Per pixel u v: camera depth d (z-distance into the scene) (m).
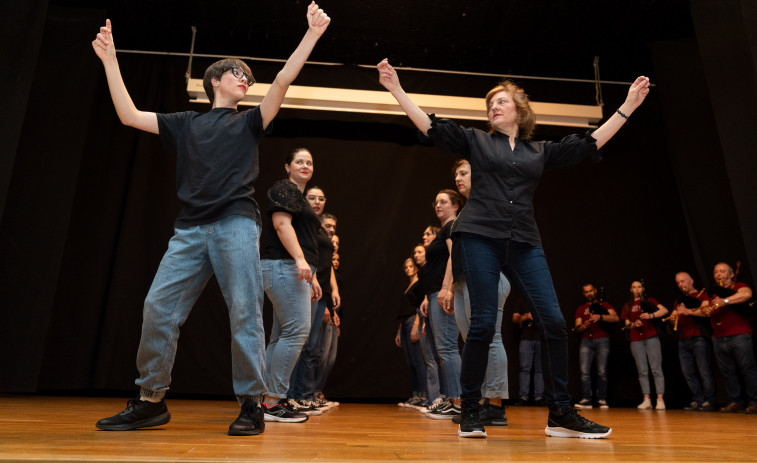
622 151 5.42
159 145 4.88
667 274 5.17
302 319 2.12
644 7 4.48
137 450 1.04
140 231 4.66
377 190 5.18
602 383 4.70
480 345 1.52
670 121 4.79
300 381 2.85
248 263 1.45
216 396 4.72
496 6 4.48
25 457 0.91
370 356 4.81
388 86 1.62
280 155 5.12
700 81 4.77
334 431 1.69
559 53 5.11
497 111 1.70
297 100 4.88
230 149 1.51
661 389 4.51
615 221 5.27
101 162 4.75
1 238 3.98
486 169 1.60
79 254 4.54
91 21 4.50
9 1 3.68
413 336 3.72
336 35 4.86
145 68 5.05
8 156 3.52
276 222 2.00
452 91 5.29
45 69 4.30
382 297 4.94
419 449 1.21
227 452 1.05
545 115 5.07
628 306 4.86
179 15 4.69
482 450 1.23
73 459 0.90
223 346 4.57
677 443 1.52
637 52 5.10
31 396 3.94
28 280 3.96
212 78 1.66
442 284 2.49
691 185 4.70
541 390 4.68
